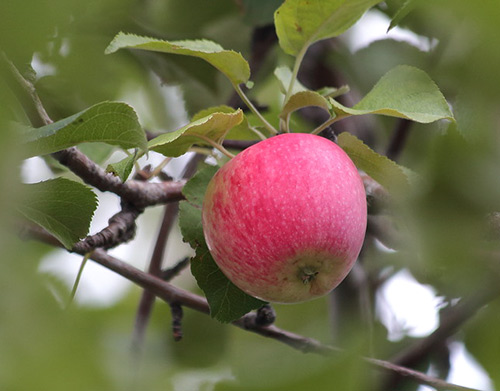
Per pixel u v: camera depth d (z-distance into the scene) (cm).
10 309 70
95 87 116
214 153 109
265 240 93
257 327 103
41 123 93
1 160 76
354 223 94
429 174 93
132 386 75
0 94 77
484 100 91
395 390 111
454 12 88
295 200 93
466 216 93
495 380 110
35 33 79
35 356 65
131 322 110
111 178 101
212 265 99
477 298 109
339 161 94
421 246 94
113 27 115
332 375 80
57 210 96
